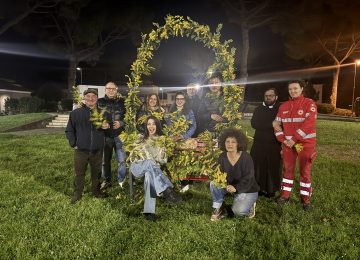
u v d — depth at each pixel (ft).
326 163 29.55
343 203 18.94
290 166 18.62
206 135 18.54
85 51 105.91
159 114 20.66
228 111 19.22
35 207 17.58
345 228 15.53
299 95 18.33
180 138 18.81
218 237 14.64
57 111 91.71
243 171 16.70
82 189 19.02
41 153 32.50
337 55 119.65
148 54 19.72
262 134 19.74
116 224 15.80
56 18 94.27
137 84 19.62
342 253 13.32
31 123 63.16
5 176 23.44
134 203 18.03
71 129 18.70
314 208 18.06
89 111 18.83
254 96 139.64
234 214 17.02
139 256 13.17
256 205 18.54
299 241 14.19
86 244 13.88
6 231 14.82
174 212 17.39
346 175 25.53
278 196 19.84
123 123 21.16
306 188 18.08
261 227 15.60
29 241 14.02
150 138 18.33
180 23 19.36
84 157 18.88
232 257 13.09
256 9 83.66
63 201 18.67
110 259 12.93
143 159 17.31
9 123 63.05
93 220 16.11
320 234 14.89
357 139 45.98
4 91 112.68
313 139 17.95
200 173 17.75
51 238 14.25
